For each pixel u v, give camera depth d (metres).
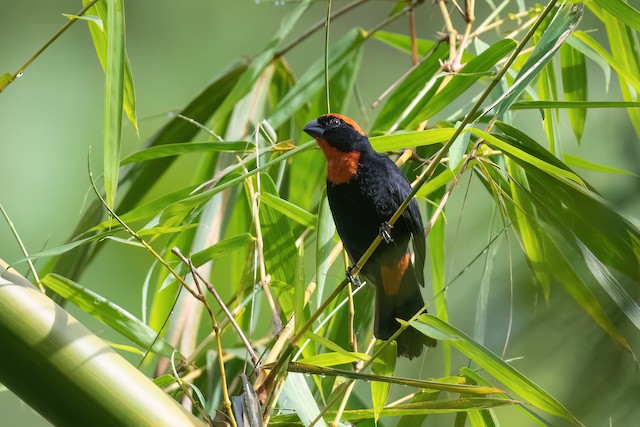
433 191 8.17
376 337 7.28
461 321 7.98
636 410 7.00
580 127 7.88
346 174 7.84
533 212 7.00
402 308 7.62
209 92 8.73
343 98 8.83
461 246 8.43
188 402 6.91
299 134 9.37
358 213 7.86
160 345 6.32
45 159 11.41
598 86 10.60
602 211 6.27
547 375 7.35
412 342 6.87
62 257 7.80
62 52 12.16
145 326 6.35
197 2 12.65
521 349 7.50
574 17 5.70
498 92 7.38
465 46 7.68
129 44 12.30
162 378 6.21
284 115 8.27
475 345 5.63
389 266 7.60
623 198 8.16
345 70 8.82
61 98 11.92
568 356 7.33
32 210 11.01
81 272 7.80
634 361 6.57
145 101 12.07
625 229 6.25
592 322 7.34
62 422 5.05
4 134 11.39
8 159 11.30
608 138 8.50
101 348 5.11
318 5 13.29
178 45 12.48
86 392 4.99
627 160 8.36
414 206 7.78
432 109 7.23
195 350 6.97
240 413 5.28
